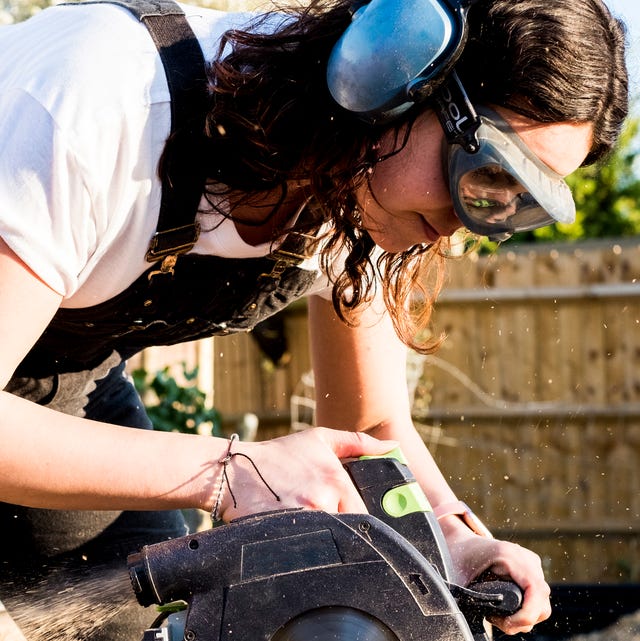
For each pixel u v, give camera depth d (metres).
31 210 1.56
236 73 1.67
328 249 1.86
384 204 1.66
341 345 2.32
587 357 7.46
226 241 1.83
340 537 1.54
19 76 1.62
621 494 7.33
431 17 1.52
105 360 2.34
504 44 1.49
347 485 1.69
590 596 2.87
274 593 1.53
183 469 1.64
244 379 8.17
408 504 1.83
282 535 1.55
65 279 1.62
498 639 2.61
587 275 7.46
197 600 1.54
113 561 2.43
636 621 2.75
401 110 1.55
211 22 1.85
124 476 1.62
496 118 1.53
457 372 7.59
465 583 1.88
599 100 1.53
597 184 11.91
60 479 1.59
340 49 1.59
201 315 2.02
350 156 1.66
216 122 1.67
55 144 1.56
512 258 7.58
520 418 7.52
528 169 1.53
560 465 7.45
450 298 7.62
